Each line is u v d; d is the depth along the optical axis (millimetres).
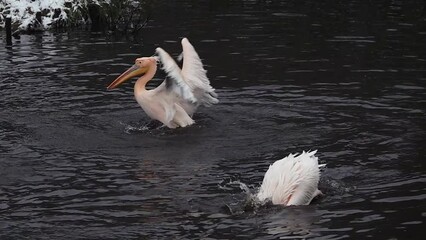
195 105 15781
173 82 15117
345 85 18828
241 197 11672
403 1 33031
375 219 10766
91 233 10492
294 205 11164
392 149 13898
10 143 14484
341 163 13180
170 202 11555
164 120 15469
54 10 28359
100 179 12570
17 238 10328
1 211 11273
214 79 19578
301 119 15938
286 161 11625
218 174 12750
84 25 28594
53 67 21125
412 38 24938
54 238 10344
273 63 21359
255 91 18281
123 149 14125
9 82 19281
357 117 16047
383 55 22344
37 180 12555
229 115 16266
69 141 14594
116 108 17000
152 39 25234
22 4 28750
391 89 18422
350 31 26203
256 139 14641
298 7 31500
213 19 28734
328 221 10695
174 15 29766
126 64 21500
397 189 11930
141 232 10492
